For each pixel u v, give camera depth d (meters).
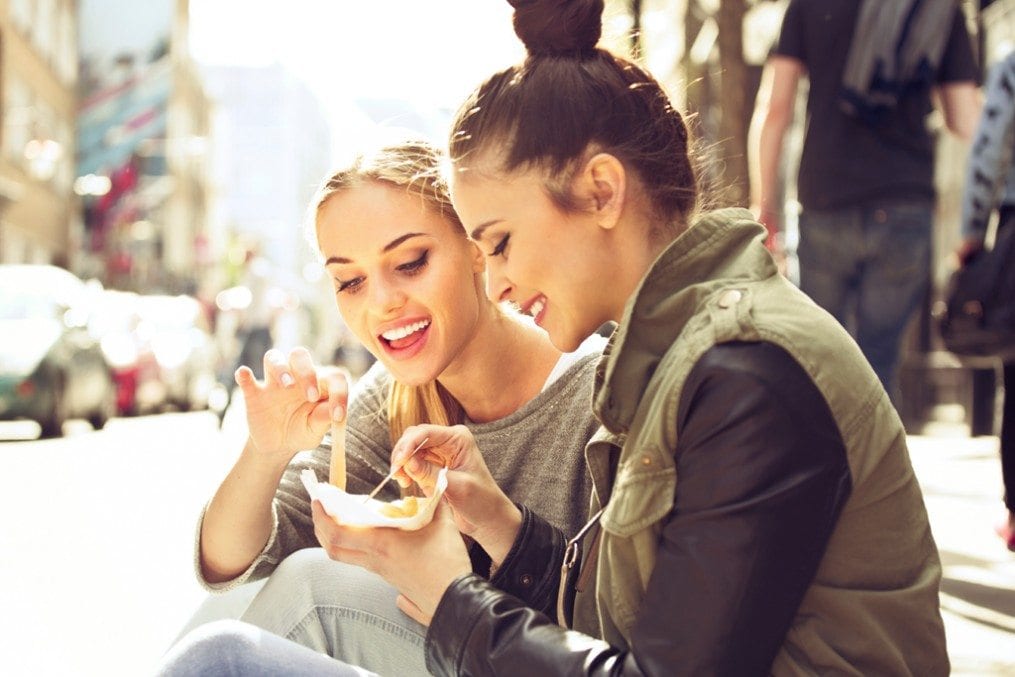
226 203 103.75
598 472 1.67
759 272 1.45
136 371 16.86
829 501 1.35
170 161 55.84
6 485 7.68
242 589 2.29
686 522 1.36
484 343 2.12
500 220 1.54
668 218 1.56
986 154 4.08
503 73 1.55
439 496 1.58
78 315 13.06
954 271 4.12
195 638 1.47
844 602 1.41
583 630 1.69
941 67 4.44
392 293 2.03
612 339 1.58
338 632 1.89
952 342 4.11
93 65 51.75
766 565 1.32
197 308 20.08
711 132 9.97
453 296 2.04
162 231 56.16
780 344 1.36
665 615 1.35
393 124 2.06
